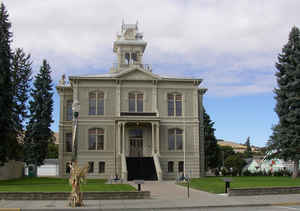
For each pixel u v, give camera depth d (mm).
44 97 61094
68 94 56312
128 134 52781
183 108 53688
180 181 42781
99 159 50938
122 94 52875
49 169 85750
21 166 58594
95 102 52344
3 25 43344
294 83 47719
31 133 58656
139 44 60219
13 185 32531
